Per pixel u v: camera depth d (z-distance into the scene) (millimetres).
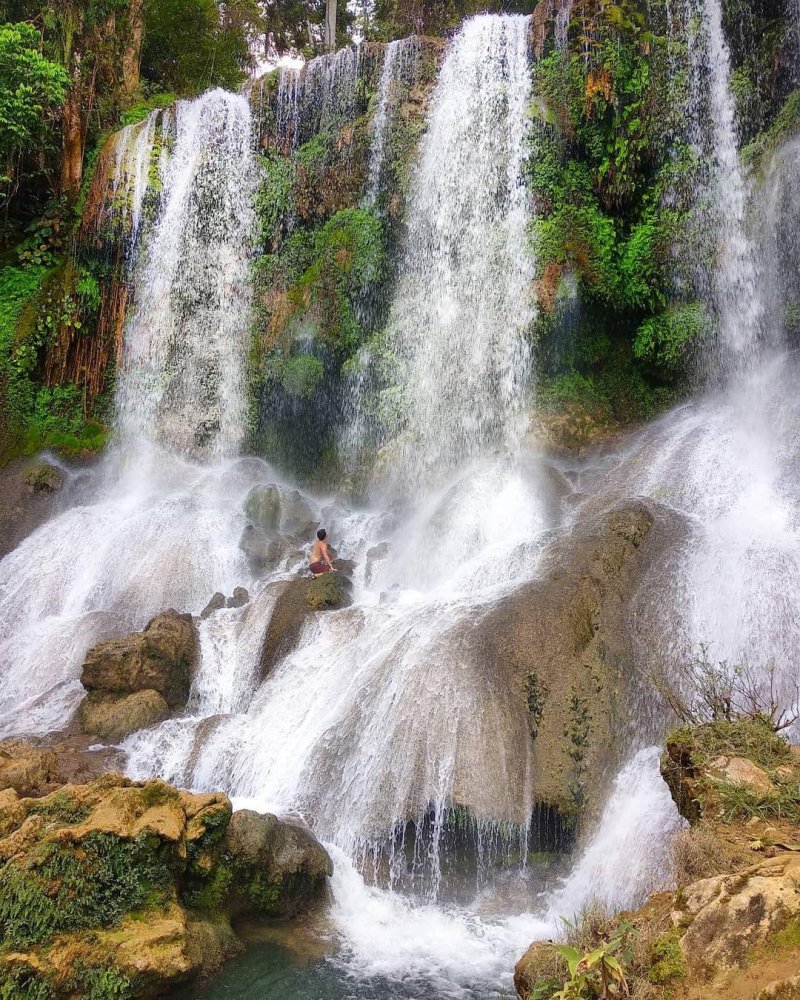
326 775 9531
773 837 5625
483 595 10750
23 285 22141
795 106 15109
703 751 6930
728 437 13508
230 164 21844
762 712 7969
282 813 9164
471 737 8969
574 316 16578
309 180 20766
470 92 18797
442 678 9438
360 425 19156
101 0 23875
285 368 19453
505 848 8594
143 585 15203
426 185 19016
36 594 16297
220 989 6773
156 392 21125
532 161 17406
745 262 15344
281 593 12953
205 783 10258
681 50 16641
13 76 21484
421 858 8711
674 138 16484
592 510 13242
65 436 21109
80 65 23531
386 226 19578
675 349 15820
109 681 11906
